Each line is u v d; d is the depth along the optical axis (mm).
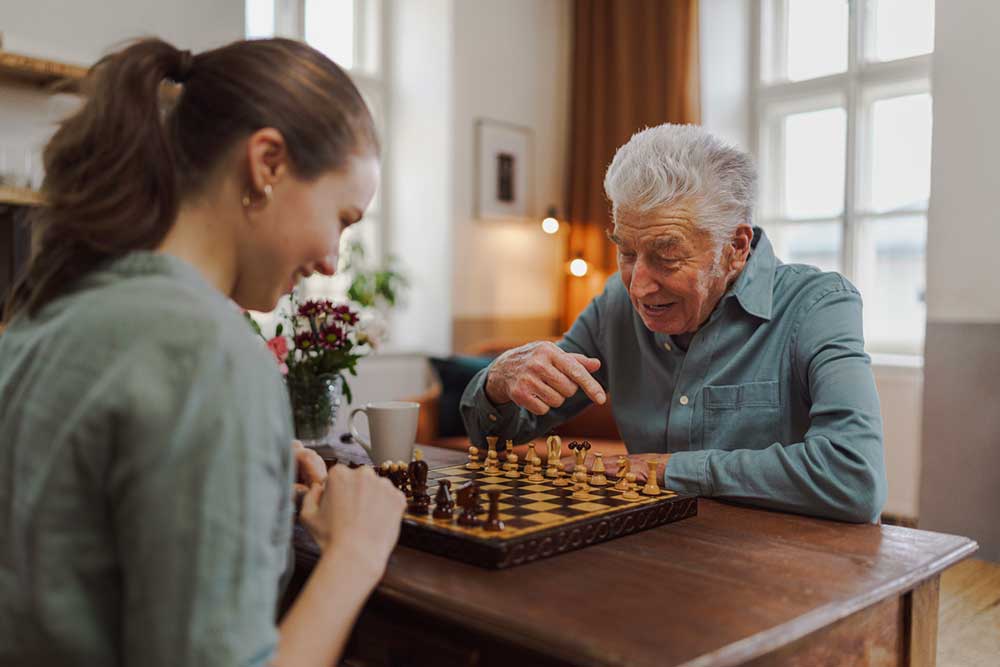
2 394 704
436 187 4625
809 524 1173
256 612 625
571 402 1771
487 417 1638
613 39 4672
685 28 4398
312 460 1206
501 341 4277
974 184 3225
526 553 944
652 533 1107
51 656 657
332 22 4613
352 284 4266
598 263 4754
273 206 786
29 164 2840
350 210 846
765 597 844
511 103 4855
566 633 731
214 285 792
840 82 4219
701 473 1317
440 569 922
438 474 1392
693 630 744
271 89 766
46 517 644
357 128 821
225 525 619
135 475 620
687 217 1354
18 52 2945
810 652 839
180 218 777
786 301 1549
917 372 3814
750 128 4605
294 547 1020
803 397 1521
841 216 4266
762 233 1633
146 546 612
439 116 4594
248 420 650
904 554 1018
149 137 749
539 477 1356
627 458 1385
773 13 4531
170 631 601
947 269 3305
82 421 635
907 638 991
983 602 2717
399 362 4535
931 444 3355
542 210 5043
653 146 1389
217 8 3514
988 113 3180
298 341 1822
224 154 770
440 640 837
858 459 1216
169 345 647
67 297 732
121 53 785
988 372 3203
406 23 4723
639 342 1682
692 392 1579
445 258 4594
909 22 4035
